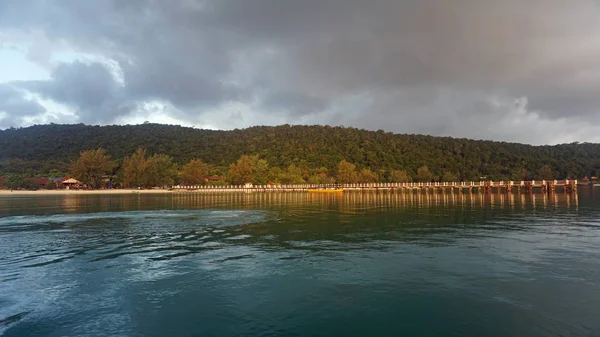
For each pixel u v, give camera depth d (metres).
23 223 31.44
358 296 12.20
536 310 10.98
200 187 135.62
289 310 11.13
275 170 146.88
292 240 21.94
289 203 57.41
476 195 79.75
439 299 11.90
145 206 52.44
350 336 9.51
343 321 10.38
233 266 15.91
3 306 11.55
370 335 9.56
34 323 10.34
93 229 27.39
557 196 71.31
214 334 9.65
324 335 9.57
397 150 175.12
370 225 28.42
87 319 10.59
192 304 11.62
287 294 12.42
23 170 154.25
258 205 53.03
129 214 39.09
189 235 24.20
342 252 18.42
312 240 21.88
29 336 9.57
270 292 12.62
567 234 23.50
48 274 14.91
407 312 10.91
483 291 12.57
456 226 27.53
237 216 36.31
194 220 32.88
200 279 14.09
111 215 38.03
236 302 11.77
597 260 16.55
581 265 15.69
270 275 14.52
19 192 115.06
